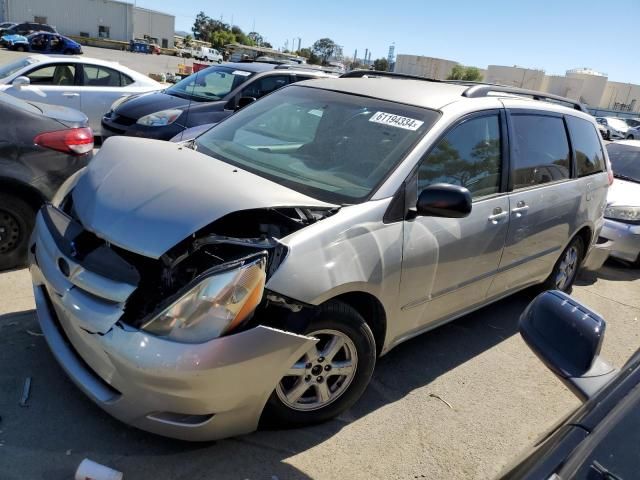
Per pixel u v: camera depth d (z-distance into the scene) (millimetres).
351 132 3406
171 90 8594
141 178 2768
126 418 2430
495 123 3764
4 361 3100
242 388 2365
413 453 2879
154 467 2520
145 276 2518
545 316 1879
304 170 3227
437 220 3195
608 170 5336
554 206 4309
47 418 2723
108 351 2312
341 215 2762
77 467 2461
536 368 3961
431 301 3352
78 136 4457
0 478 2342
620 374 1665
